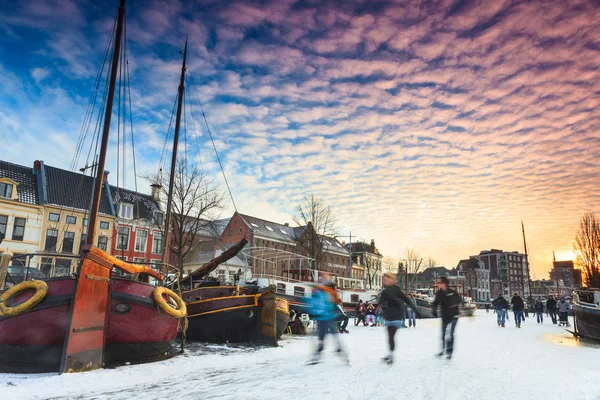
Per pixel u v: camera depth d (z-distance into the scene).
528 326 23.14
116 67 12.79
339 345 8.78
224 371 8.60
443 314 9.42
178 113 23.53
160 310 10.80
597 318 15.59
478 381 6.88
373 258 83.44
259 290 15.99
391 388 6.32
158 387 7.03
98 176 11.16
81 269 8.88
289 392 6.21
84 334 8.77
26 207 35.06
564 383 6.92
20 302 8.82
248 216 60.97
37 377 8.12
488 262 134.88
